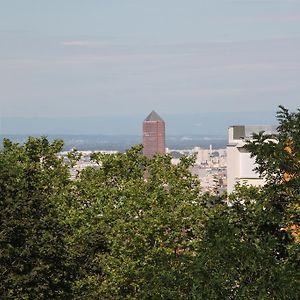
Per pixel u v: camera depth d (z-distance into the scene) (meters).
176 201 109.50
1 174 96.94
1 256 91.12
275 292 44.44
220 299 45.47
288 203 49.94
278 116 51.66
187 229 103.50
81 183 122.06
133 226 104.25
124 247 104.31
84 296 104.50
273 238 47.44
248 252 45.84
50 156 129.50
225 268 45.84
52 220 98.69
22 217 95.00
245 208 51.31
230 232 47.44
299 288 44.25
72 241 107.06
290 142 50.94
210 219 49.31
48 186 118.81
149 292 49.56
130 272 100.62
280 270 45.34
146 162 131.12
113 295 104.38
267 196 50.16
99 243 109.00
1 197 95.25
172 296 47.91
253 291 44.94
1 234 92.12
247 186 97.75
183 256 49.62
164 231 102.81
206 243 47.69
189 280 48.09
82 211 113.38
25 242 94.00
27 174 104.19
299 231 50.09
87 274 107.19
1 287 91.56
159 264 51.66
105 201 114.62
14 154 125.31
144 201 109.31
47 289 96.19
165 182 121.12
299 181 49.38
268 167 50.28
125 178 126.56
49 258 98.31
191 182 119.69
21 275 92.50
